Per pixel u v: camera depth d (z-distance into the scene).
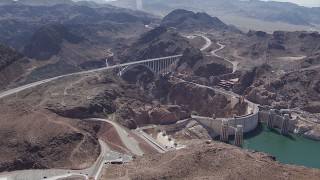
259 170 188.62
